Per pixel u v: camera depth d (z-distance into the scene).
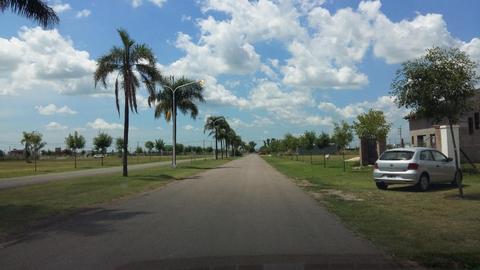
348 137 44.34
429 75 15.85
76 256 8.58
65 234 10.80
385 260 7.98
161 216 13.45
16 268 7.79
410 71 16.22
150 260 8.16
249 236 10.23
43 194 19.95
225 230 10.98
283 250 8.82
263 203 16.41
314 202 16.55
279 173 37.03
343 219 12.45
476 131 32.91
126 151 33.81
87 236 10.52
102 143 85.19
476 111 32.53
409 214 12.83
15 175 38.16
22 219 13.02
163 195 19.83
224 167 49.81
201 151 172.62
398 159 19.48
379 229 10.70
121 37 33.06
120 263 8.01
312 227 11.29
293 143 92.56
